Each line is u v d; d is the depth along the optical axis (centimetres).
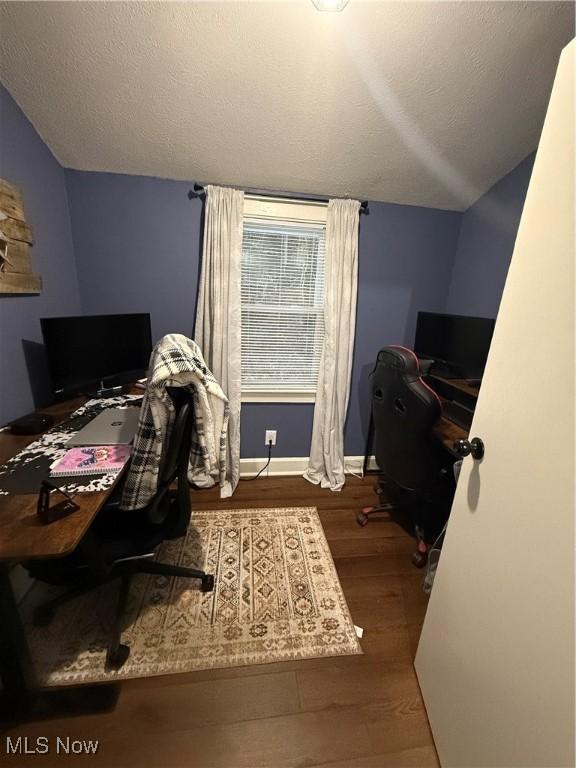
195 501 210
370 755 95
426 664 106
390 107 149
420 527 174
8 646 91
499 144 170
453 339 193
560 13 113
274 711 104
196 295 211
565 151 58
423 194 209
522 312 68
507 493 70
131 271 201
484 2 110
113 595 138
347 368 226
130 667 112
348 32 119
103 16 114
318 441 236
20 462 104
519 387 68
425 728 101
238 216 194
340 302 216
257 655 119
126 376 193
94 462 102
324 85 139
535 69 133
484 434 79
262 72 133
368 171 188
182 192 195
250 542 174
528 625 63
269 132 162
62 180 179
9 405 135
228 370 209
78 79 134
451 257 235
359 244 221
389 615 137
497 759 69
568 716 52
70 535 74
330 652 121
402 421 154
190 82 137
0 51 122
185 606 135
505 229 191
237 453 218
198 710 103
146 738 96
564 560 55
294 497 219
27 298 148
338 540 179
